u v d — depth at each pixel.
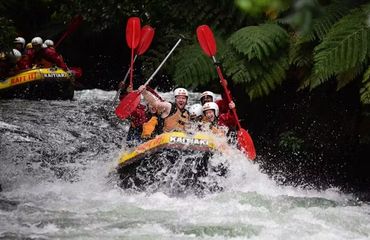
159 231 12.50
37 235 12.00
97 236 12.02
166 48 22.39
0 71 31.67
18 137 23.73
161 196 16.12
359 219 13.77
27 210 14.26
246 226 12.92
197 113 17.75
